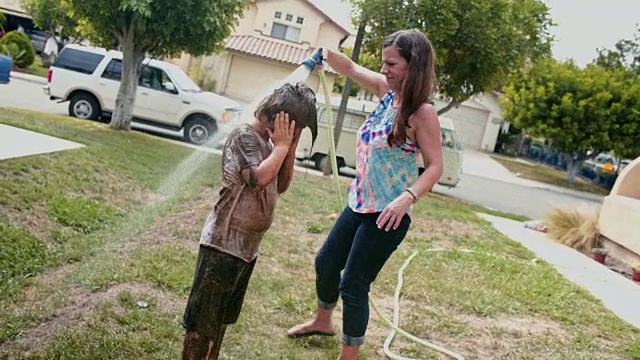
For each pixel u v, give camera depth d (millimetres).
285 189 2596
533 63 13773
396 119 2936
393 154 3020
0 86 16359
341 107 11383
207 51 11211
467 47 11102
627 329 4680
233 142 2402
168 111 12758
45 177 5734
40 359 2801
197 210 6188
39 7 24922
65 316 3266
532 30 11695
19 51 22938
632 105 21719
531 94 22203
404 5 10812
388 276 5148
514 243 7805
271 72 24938
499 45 11273
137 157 8227
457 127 31812
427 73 2867
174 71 13328
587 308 5121
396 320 4082
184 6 10188
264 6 26094
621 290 6211
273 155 2346
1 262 3797
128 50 11055
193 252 4672
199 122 12812
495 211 11727
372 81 3436
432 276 5324
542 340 4125
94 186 6043
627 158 22500
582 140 22109
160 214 5758
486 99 31234
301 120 2400
